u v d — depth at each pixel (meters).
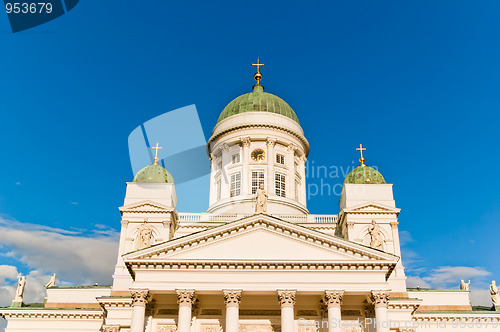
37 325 59.97
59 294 62.50
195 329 50.12
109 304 54.94
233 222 49.06
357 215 64.31
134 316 46.50
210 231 48.78
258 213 49.47
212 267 47.84
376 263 47.72
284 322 46.19
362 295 48.47
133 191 65.50
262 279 47.59
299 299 51.03
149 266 47.97
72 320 60.09
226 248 48.62
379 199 65.50
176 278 47.62
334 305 46.78
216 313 50.84
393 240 63.31
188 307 46.78
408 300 54.44
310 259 47.97
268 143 76.69
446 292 63.38
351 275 47.78
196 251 48.59
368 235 63.44
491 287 63.34
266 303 51.50
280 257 48.19
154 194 65.38
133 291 47.06
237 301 46.88
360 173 68.81
